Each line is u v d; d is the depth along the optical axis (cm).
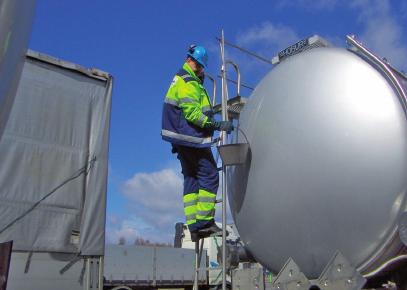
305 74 339
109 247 1739
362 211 296
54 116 615
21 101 594
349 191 300
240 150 352
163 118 443
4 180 568
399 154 294
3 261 435
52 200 594
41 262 570
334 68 330
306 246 316
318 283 304
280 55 418
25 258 562
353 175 299
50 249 579
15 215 568
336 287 297
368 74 318
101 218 624
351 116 308
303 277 311
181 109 435
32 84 605
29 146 591
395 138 296
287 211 323
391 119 300
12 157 578
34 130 597
